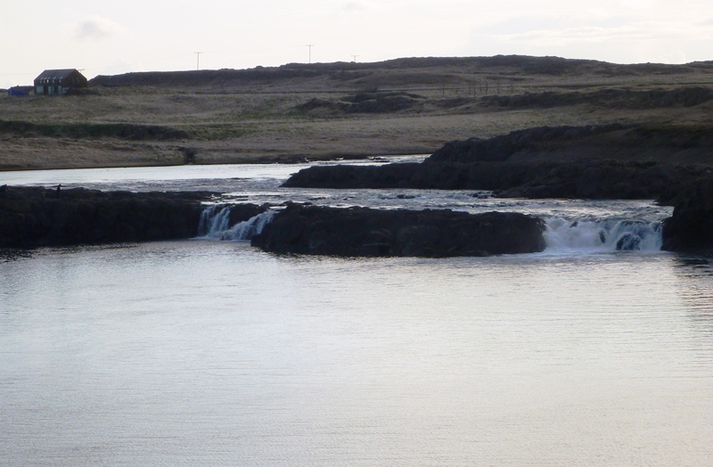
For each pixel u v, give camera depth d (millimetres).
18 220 97562
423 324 62000
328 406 48312
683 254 80438
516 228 83500
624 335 58188
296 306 67750
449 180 117688
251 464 41969
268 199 106875
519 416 46438
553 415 46438
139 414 47875
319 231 88312
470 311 64625
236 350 57969
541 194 104312
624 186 102125
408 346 57625
